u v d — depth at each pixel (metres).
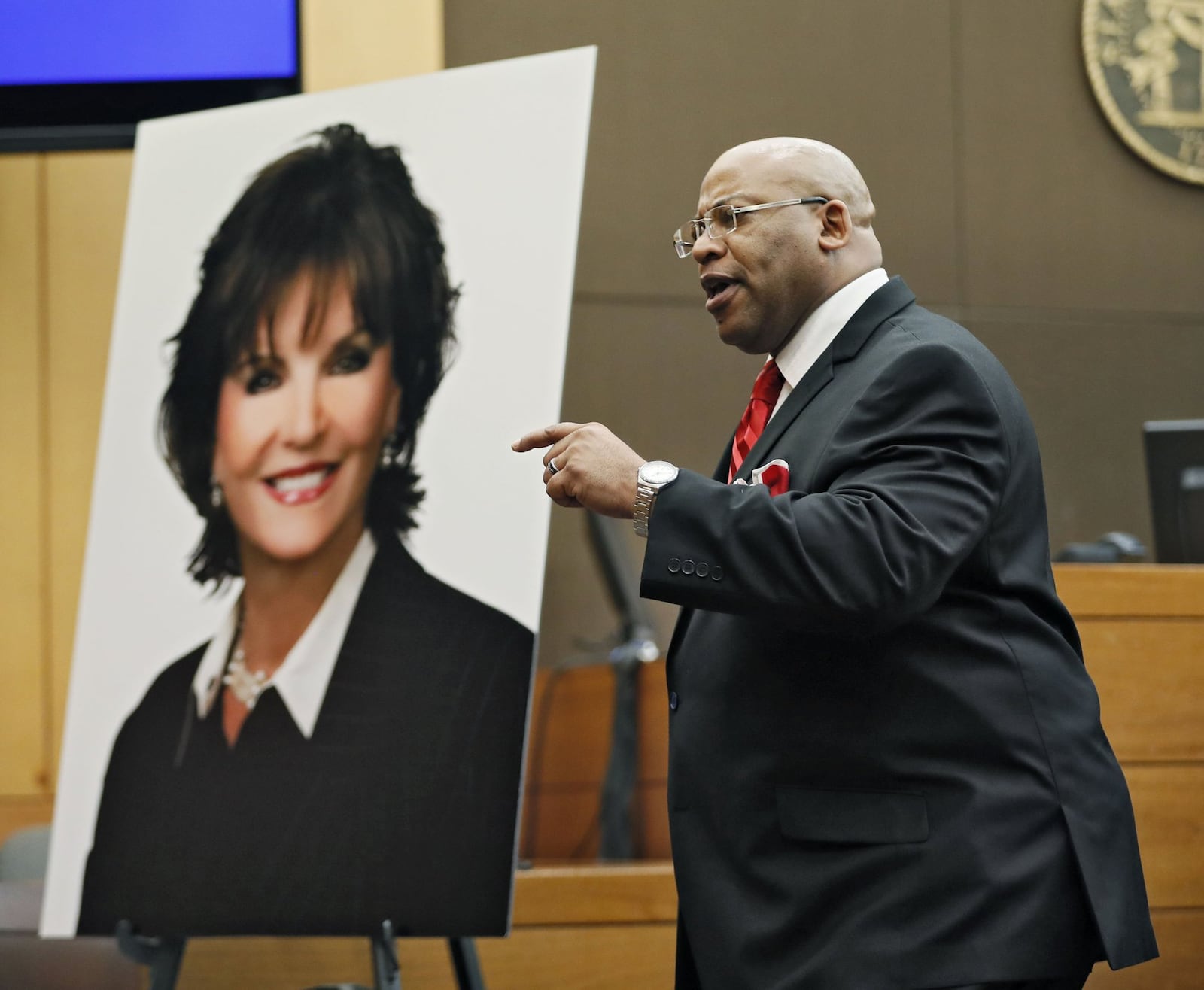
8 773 15.08
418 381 9.60
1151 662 10.24
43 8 15.38
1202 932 10.07
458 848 8.34
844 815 5.70
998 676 5.75
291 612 9.37
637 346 17.38
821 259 6.59
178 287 10.42
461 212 9.84
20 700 15.17
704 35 17.88
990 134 18.48
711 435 17.39
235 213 10.45
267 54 15.32
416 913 8.27
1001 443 5.80
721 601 5.49
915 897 5.46
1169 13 18.81
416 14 15.59
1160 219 18.81
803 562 5.32
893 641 5.79
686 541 5.52
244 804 8.91
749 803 5.89
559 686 14.18
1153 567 10.38
